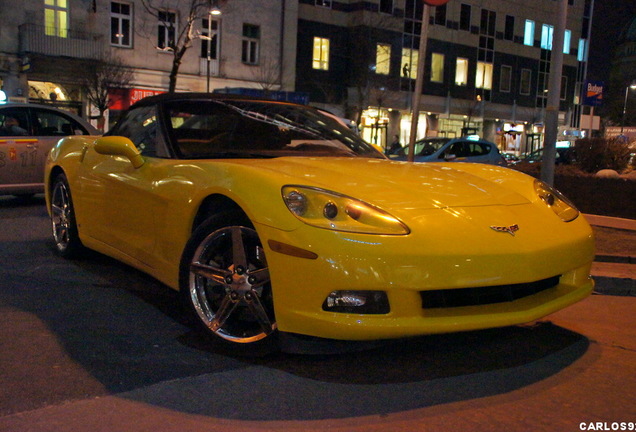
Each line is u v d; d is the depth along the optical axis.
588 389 2.67
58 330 3.23
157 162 3.51
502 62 38.00
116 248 3.91
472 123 37.03
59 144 4.99
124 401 2.40
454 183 3.16
